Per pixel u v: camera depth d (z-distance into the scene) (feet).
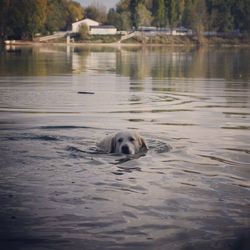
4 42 416.67
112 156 40.68
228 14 593.83
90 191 30.48
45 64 179.83
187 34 606.96
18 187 31.24
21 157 39.68
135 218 25.95
